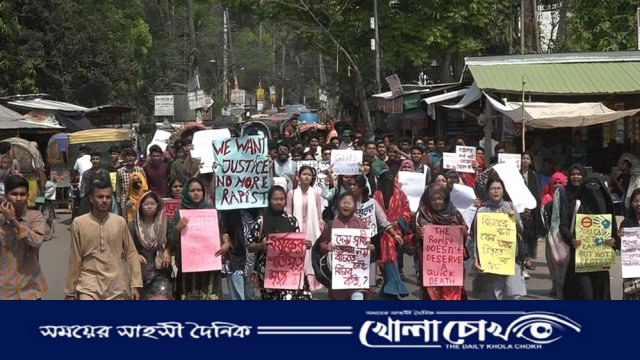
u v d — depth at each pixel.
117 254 7.10
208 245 8.24
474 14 31.53
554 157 20.97
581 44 30.12
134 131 29.69
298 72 96.75
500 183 8.45
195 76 34.50
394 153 14.12
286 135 26.58
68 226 19.97
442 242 8.38
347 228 8.16
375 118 37.03
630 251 8.38
